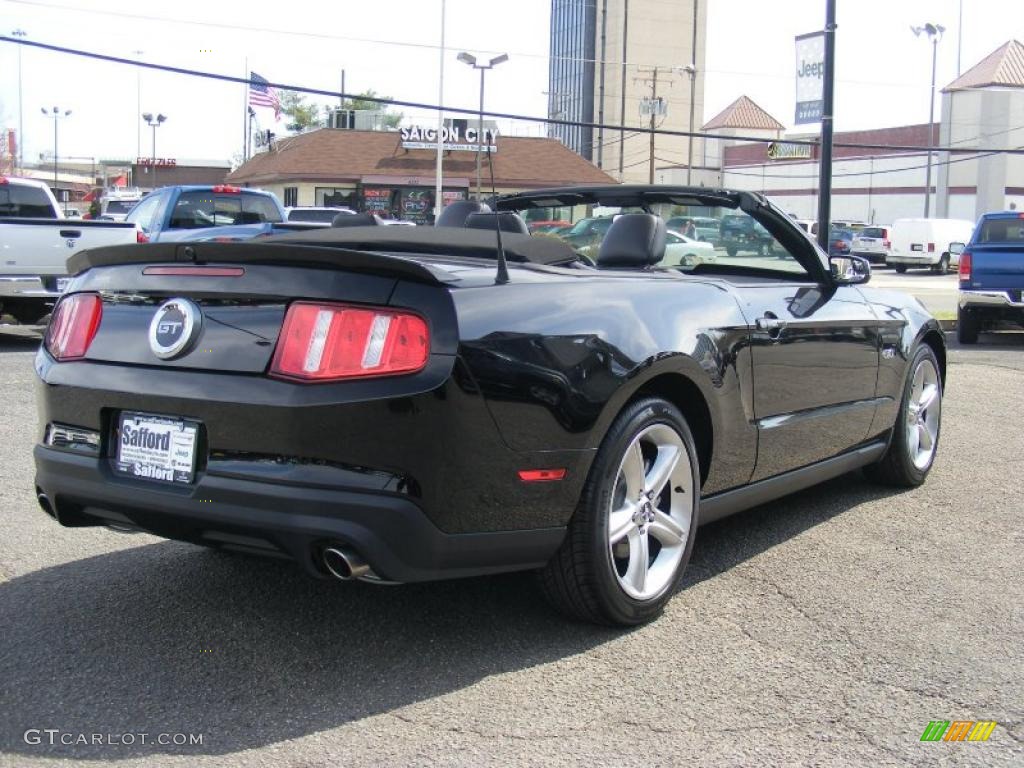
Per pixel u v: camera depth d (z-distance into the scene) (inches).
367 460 118.3
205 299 128.2
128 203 1403.8
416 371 119.0
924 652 139.6
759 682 129.7
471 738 114.4
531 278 137.3
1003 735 117.4
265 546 123.1
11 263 430.6
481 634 143.1
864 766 110.1
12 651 136.0
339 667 132.3
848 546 185.9
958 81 2133.4
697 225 190.9
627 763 109.7
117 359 133.5
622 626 145.2
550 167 1977.1
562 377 129.2
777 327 169.0
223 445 123.0
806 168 2677.2
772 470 174.1
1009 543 188.5
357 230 168.9
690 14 4052.7
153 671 130.6
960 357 467.2
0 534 184.5
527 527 129.7
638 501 143.6
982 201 2080.5
